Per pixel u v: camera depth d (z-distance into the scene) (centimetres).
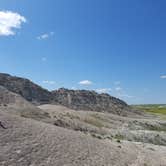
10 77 10956
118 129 6756
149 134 6494
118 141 4534
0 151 2166
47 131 3067
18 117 3259
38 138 2733
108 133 5903
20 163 2083
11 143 2386
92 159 2708
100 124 6925
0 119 2855
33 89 10888
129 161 3141
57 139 2916
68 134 3288
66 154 2580
